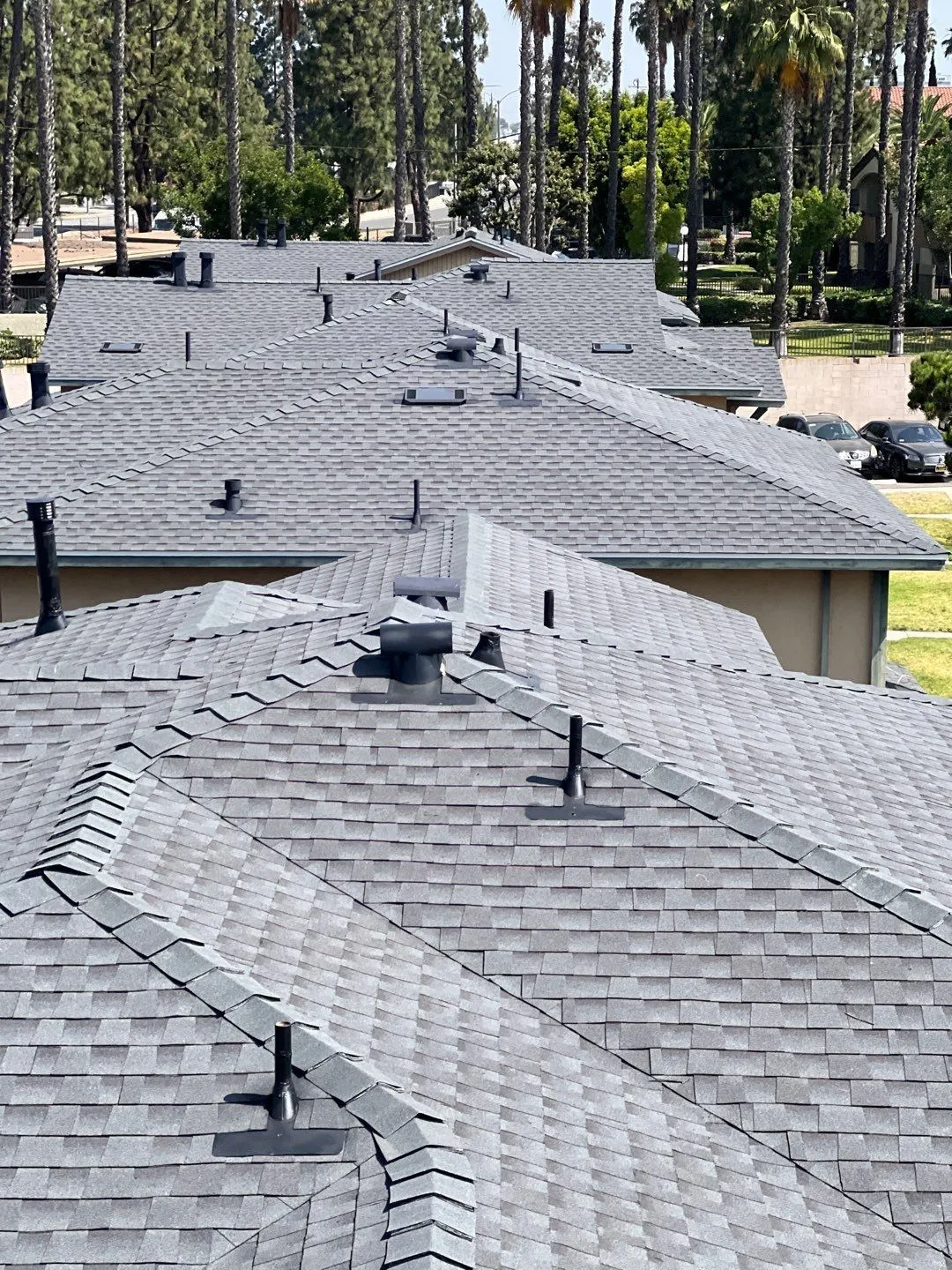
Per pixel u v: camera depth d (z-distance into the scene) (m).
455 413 20.44
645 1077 8.64
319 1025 7.91
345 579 15.38
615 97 75.75
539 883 9.52
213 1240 6.75
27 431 21.61
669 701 11.89
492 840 9.73
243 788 9.99
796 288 80.44
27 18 70.19
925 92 95.25
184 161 76.81
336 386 20.92
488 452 19.83
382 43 101.12
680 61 107.19
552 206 77.00
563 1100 8.18
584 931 9.28
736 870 9.53
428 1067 8.01
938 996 8.89
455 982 9.00
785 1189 8.07
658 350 30.89
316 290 33.50
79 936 7.91
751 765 11.15
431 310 26.12
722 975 9.04
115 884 8.34
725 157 91.19
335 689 10.56
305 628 11.66
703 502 19.06
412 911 9.41
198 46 89.12
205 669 11.33
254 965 8.30
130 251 75.06
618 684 11.87
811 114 89.31
